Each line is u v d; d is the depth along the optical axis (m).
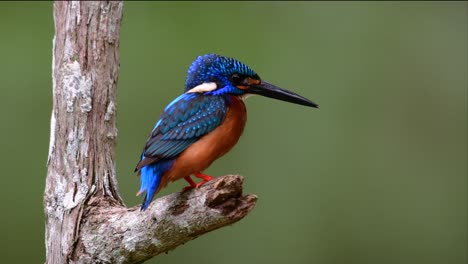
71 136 8.57
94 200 8.55
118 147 12.11
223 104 8.79
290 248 12.30
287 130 12.68
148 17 13.23
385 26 13.68
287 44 13.28
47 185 8.61
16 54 12.38
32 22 12.77
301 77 12.93
